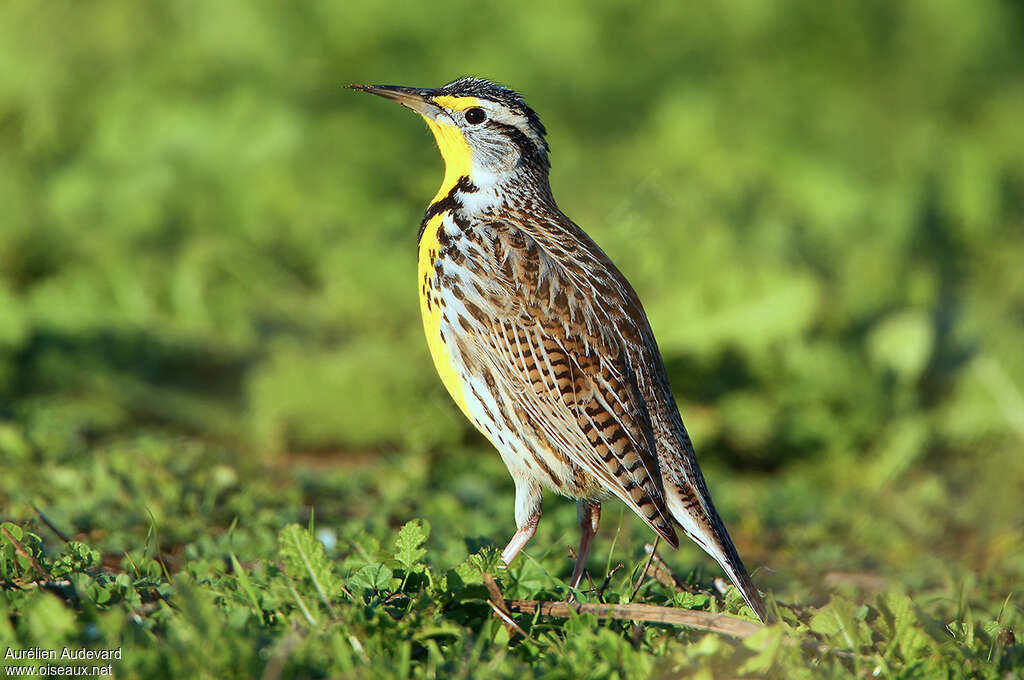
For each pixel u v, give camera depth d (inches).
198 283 542.3
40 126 621.0
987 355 511.2
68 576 217.5
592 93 662.5
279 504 343.0
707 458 492.7
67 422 439.5
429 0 663.1
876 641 219.5
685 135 637.3
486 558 221.3
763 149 653.3
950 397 508.7
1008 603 273.1
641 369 273.4
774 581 319.3
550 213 296.2
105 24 650.2
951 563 352.8
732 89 682.8
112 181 596.4
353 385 466.3
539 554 287.9
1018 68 738.8
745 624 205.5
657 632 212.2
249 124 613.6
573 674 185.9
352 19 655.8
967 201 670.5
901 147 688.4
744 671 189.9
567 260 278.8
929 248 647.8
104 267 550.3
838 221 630.5
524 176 298.7
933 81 719.1
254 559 271.1
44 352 496.7
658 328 500.1
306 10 660.7
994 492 427.5
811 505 425.4
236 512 324.2
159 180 593.3
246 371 511.2
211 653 178.5
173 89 642.2
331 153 616.7
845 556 356.8
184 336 518.6
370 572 218.2
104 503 316.5
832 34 715.4
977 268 638.5
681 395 497.7
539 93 660.7
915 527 402.0
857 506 419.8
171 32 659.4
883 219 640.4
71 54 641.6
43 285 549.6
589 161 616.7
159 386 495.2
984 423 493.4
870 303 539.8
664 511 260.5
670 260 521.7
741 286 505.0
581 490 271.4
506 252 274.1
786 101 681.6
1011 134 714.2
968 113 724.0
